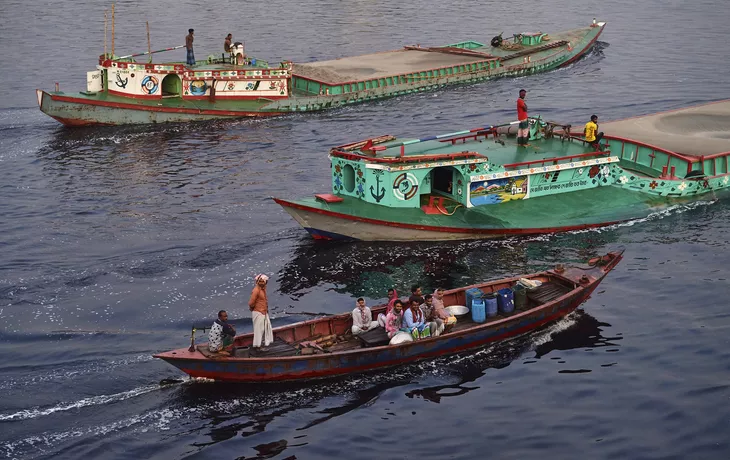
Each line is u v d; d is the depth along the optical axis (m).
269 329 25.73
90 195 42.56
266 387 25.48
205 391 25.28
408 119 56.38
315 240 36.75
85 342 28.16
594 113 56.53
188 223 38.69
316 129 54.66
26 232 37.91
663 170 40.28
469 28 89.44
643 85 63.16
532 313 27.64
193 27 90.12
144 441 23.05
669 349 27.16
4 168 47.12
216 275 33.41
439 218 35.91
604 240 35.81
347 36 85.75
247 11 101.00
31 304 30.89
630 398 24.58
